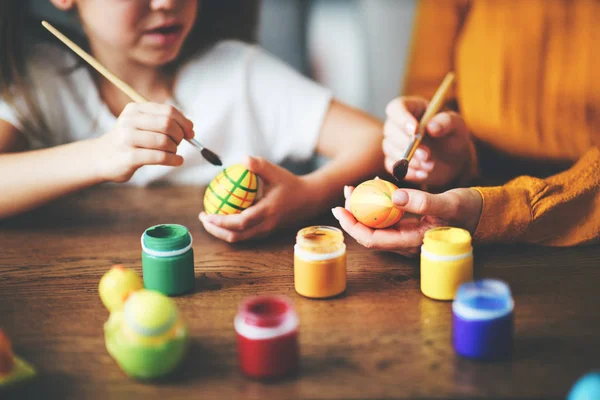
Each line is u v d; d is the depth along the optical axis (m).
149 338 0.68
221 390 0.68
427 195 0.90
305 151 1.57
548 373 0.69
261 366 0.69
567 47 1.53
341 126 1.52
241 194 1.05
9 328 0.81
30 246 1.08
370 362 0.72
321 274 0.86
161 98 1.56
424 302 0.86
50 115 1.45
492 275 0.93
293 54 2.39
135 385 0.69
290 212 1.12
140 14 1.27
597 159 1.08
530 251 1.01
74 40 1.50
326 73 2.40
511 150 1.45
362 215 0.94
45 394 0.68
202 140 1.56
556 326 0.79
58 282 0.95
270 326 0.68
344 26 2.37
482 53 1.60
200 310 0.85
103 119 1.50
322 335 0.78
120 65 1.49
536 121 1.49
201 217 1.08
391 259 1.00
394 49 2.30
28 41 1.46
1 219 1.21
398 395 0.66
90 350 0.76
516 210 0.98
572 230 1.02
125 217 1.21
